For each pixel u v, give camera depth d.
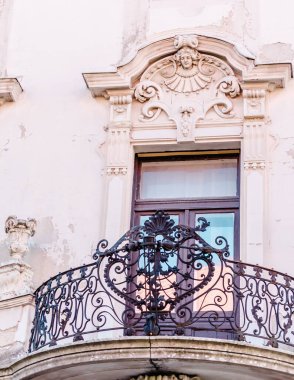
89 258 14.16
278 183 14.18
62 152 14.97
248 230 13.89
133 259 13.82
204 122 14.67
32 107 15.38
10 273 13.71
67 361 12.12
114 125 14.84
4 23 16.09
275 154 14.38
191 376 12.34
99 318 12.58
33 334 12.91
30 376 12.49
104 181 14.61
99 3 15.93
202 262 13.87
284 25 15.19
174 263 13.95
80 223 14.42
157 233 12.52
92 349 12.00
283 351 11.91
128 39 15.54
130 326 12.20
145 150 14.84
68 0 16.06
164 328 13.39
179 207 14.52
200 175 14.74
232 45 14.81
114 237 14.11
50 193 14.71
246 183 14.19
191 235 12.52
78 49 15.65
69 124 15.14
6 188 14.88
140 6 15.68
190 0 15.55
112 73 14.93
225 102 14.70
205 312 12.37
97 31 15.71
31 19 16.05
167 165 14.89
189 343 11.80
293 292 12.72
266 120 14.54
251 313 12.95
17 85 15.37
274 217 13.98
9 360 13.09
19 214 14.64
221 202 14.43
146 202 14.61
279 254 13.74
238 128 14.57
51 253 14.30
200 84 14.90
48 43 15.80
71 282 12.85
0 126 15.34
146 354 11.85
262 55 15.01
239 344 11.80
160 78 15.05
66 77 15.49
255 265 12.63
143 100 14.96
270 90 14.73
